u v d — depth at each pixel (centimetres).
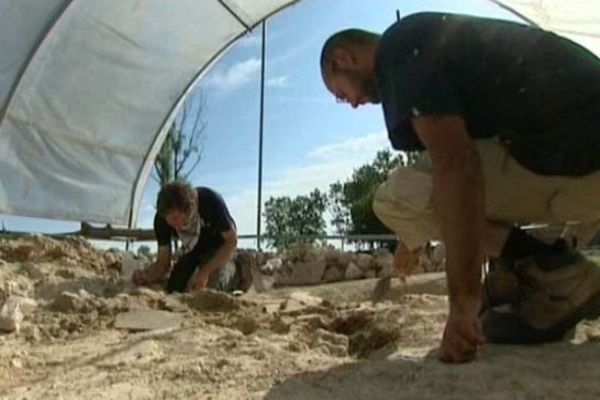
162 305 380
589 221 235
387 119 199
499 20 211
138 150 823
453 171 183
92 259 593
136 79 761
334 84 225
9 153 695
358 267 809
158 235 511
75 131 746
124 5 677
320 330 299
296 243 880
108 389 192
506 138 209
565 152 207
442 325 269
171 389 190
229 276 527
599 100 206
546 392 166
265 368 209
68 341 294
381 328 284
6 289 400
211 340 265
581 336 240
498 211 224
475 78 199
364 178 1630
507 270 229
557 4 679
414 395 169
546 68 203
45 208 743
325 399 171
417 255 256
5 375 230
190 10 715
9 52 652
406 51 194
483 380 176
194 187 497
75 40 684
